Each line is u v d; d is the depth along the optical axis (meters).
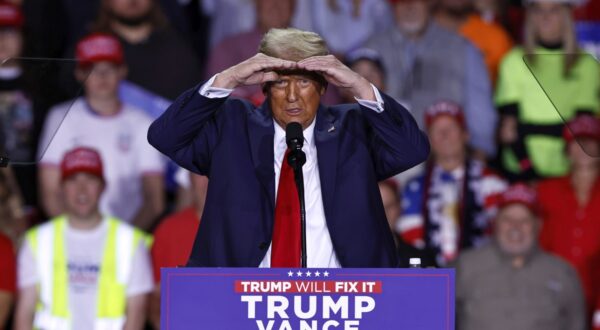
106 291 20.53
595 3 26.16
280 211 12.02
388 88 24.91
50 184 22.62
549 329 20.80
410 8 24.95
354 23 25.98
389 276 10.52
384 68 24.80
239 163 12.07
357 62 24.41
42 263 20.55
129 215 22.86
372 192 12.14
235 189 12.01
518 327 20.75
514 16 26.55
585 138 12.27
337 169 12.06
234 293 10.46
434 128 23.14
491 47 25.83
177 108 11.80
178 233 20.69
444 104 23.34
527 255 21.00
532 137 24.48
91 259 20.61
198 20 26.59
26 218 22.44
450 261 21.61
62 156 22.62
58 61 12.30
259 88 23.53
